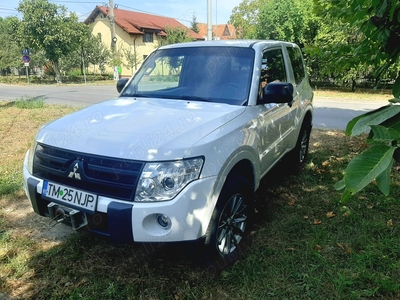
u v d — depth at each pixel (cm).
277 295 243
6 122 870
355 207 374
